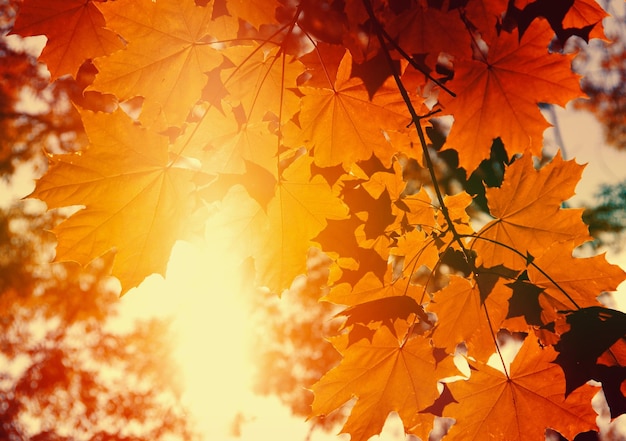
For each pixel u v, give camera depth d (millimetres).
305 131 809
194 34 749
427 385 824
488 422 811
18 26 783
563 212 837
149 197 767
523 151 832
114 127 750
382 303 788
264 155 806
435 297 830
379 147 821
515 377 798
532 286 804
